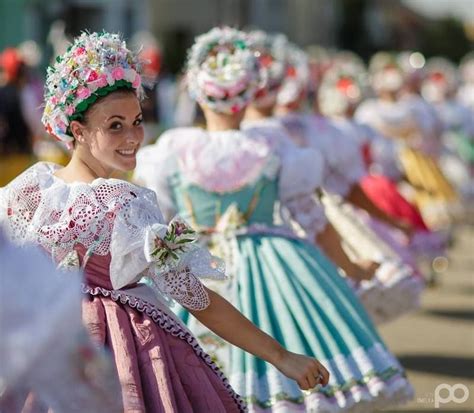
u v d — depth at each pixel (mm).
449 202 22578
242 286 9258
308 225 9883
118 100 6863
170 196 9672
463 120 28609
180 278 6664
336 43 81250
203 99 9727
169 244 6637
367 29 83312
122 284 6691
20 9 32219
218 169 9539
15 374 4867
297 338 8984
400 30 93125
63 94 6879
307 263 9430
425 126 21719
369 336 9117
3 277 4773
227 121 9781
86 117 6887
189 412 6566
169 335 6758
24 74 21516
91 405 5090
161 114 27766
